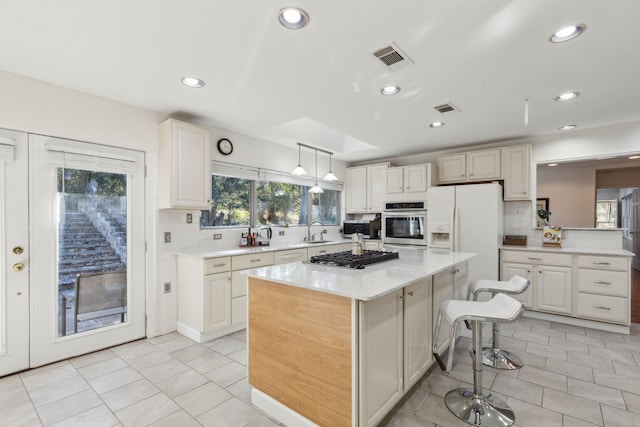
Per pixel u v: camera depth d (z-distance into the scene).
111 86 2.50
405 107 2.93
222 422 1.84
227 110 3.03
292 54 1.99
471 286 2.60
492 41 1.83
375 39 1.82
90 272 2.75
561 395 2.09
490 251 3.84
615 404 1.99
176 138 2.99
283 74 2.27
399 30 1.73
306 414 1.73
